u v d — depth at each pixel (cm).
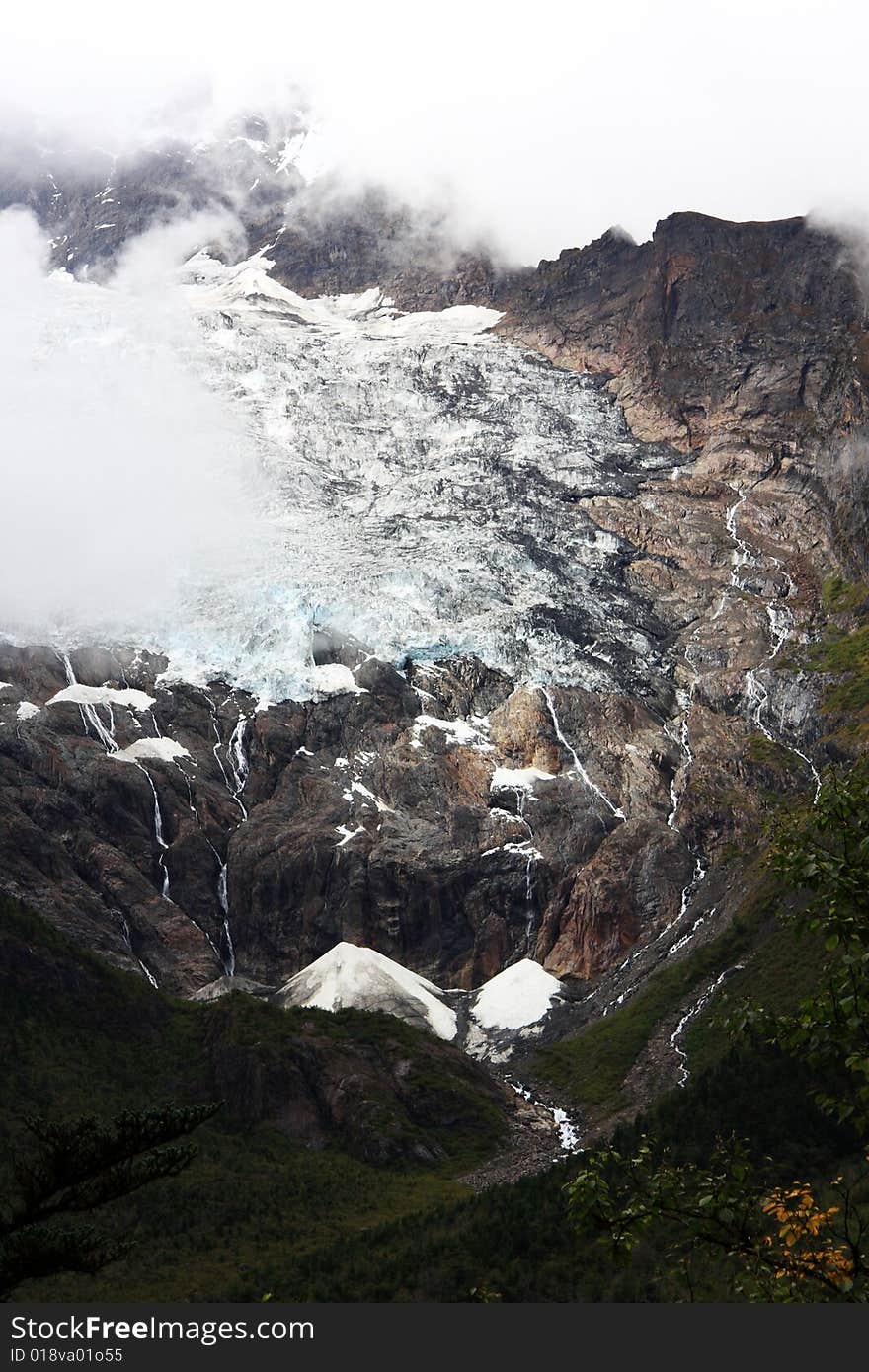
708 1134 11600
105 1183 4959
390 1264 10562
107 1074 15638
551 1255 10125
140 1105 15262
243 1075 16062
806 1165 11050
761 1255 3769
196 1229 12762
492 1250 10362
